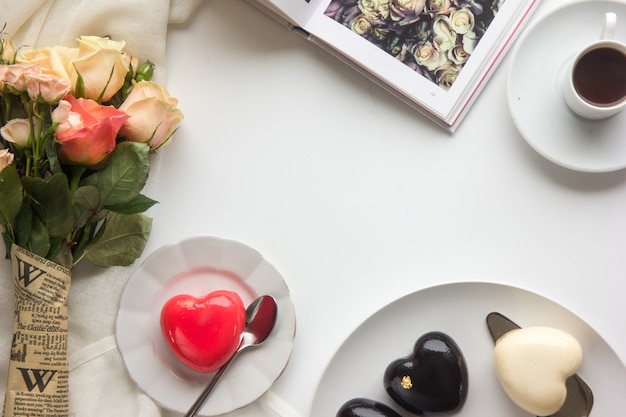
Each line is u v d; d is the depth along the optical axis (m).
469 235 0.86
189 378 0.86
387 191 0.86
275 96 0.88
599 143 0.83
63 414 0.80
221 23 0.89
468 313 0.84
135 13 0.85
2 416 0.82
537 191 0.85
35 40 0.86
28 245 0.78
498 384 0.84
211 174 0.88
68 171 0.80
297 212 0.87
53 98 0.74
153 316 0.86
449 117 0.85
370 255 0.86
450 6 0.86
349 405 0.83
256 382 0.85
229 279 0.87
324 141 0.87
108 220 0.83
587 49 0.79
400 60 0.85
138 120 0.79
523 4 0.85
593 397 0.82
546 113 0.84
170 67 0.89
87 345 0.85
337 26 0.86
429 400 0.81
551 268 0.85
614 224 0.84
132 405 0.85
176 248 0.85
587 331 0.82
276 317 0.85
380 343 0.84
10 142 0.77
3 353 0.83
